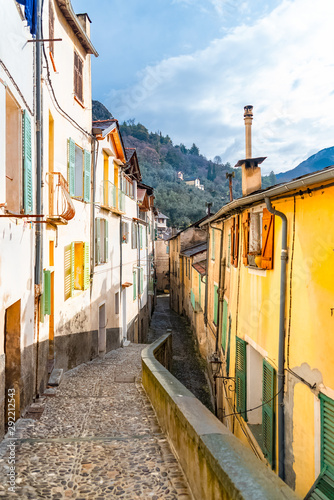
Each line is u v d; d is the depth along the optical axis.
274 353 6.16
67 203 8.33
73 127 11.07
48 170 8.87
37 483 4.07
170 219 78.12
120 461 4.61
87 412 6.80
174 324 29.67
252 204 7.72
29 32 6.57
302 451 4.98
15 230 5.71
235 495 2.56
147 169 143.62
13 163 6.07
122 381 9.29
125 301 18.98
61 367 10.10
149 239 34.00
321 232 4.68
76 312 11.55
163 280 51.78
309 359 4.89
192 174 194.62
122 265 18.19
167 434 5.37
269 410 6.15
